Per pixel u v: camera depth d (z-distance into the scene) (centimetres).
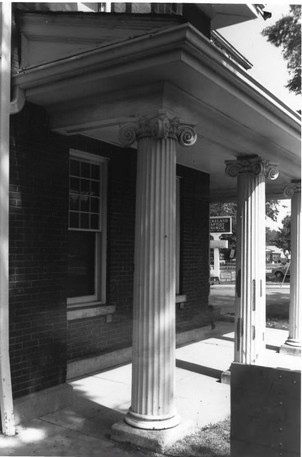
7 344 453
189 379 651
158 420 434
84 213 661
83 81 441
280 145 628
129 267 725
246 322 608
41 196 516
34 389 502
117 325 706
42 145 516
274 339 957
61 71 442
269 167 634
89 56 420
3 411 451
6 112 457
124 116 456
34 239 507
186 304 897
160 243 441
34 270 505
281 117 533
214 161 802
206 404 552
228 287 2830
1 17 461
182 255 889
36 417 496
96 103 475
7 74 460
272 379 337
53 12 489
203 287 955
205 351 817
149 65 397
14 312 481
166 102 430
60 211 541
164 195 444
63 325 541
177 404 550
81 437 452
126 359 718
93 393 578
